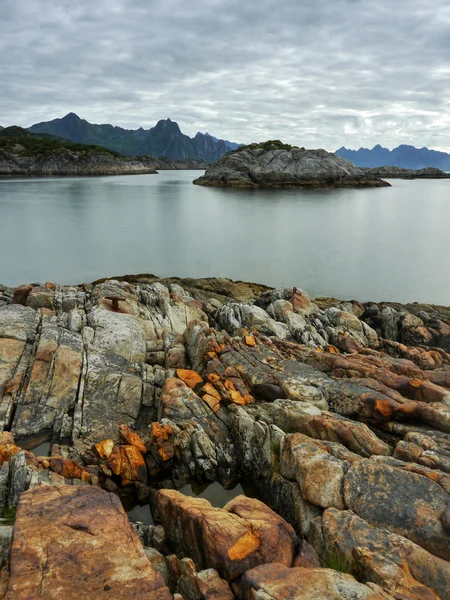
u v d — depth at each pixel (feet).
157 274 143.33
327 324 86.94
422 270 152.35
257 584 22.15
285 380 53.06
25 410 50.62
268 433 42.06
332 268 154.20
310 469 34.63
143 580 20.92
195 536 27.78
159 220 252.83
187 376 57.52
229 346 62.69
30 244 180.34
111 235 205.46
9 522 28.37
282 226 240.32
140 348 67.46
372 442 40.60
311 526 30.86
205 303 97.19
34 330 65.72
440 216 283.59
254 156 531.09
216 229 228.02
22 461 34.96
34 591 19.76
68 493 27.53
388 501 31.60
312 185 492.95
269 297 99.96
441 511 30.27
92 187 469.16
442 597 23.98
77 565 21.43
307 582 22.45
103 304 78.28
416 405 45.57
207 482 43.21
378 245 193.67
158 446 44.16
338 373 57.16
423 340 86.79
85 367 58.08
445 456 37.42
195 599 23.45
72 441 47.88
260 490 41.32
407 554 26.50
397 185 570.46
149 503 40.29
